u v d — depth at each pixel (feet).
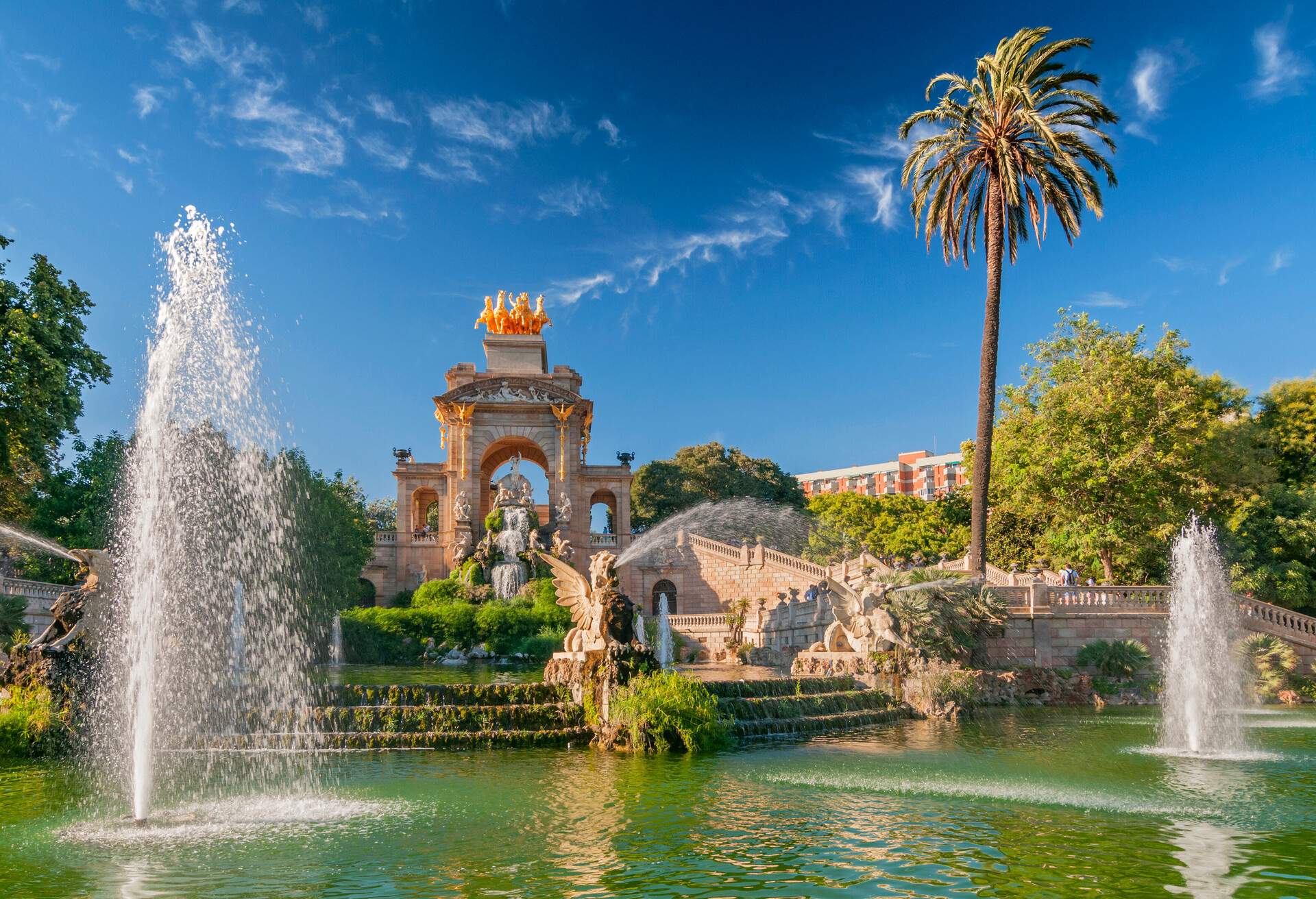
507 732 86.69
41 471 167.22
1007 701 129.29
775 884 43.83
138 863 48.01
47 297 133.49
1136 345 172.86
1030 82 153.17
